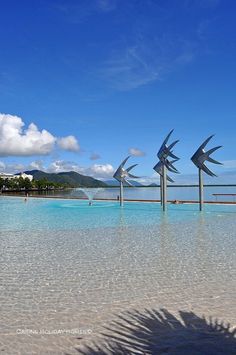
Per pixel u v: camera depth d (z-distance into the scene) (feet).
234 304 19.94
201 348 14.90
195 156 83.35
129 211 88.84
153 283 24.47
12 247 39.52
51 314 18.94
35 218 75.05
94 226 58.95
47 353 14.67
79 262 31.53
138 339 15.81
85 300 21.11
